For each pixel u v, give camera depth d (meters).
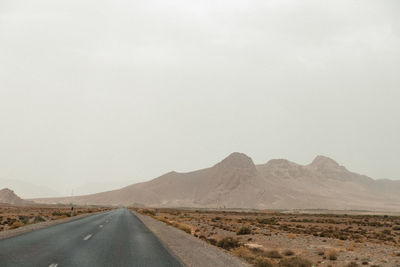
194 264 11.68
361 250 19.88
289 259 14.15
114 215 54.38
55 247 13.80
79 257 11.60
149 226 31.44
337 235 30.31
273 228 40.22
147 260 11.80
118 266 10.39
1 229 22.78
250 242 23.61
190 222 48.00
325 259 16.20
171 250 14.84
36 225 25.91
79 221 33.84
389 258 16.66
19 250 12.50
